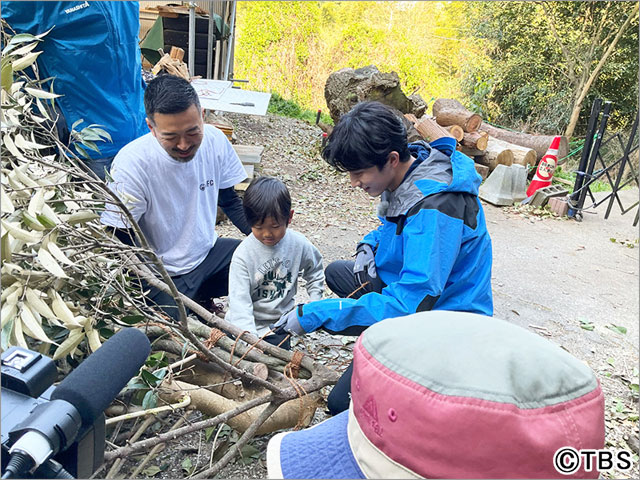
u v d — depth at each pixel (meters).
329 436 0.98
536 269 4.88
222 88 6.45
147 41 7.18
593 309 4.11
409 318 0.92
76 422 0.84
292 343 2.91
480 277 1.96
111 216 2.16
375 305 1.84
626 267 5.12
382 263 2.17
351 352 2.89
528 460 0.71
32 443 0.78
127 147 2.31
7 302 1.49
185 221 2.44
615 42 13.89
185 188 2.38
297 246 2.34
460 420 0.72
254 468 2.00
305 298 3.61
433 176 1.88
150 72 6.15
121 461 1.72
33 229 1.51
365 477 0.85
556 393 0.75
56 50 2.84
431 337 0.84
